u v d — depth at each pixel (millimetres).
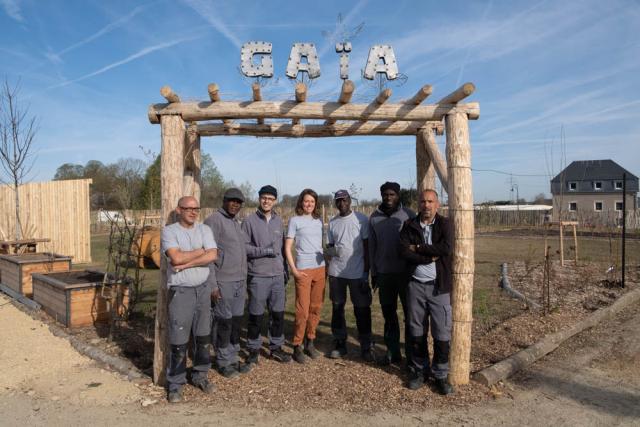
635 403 4121
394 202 4898
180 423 3707
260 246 4902
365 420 3758
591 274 10336
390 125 5730
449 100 4453
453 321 4438
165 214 4434
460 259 4418
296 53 4820
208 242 4289
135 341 5867
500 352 5297
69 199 14453
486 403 4094
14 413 3902
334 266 5191
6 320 6996
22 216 15312
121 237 7176
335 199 5133
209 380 4559
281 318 5137
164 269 4434
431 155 5422
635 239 20766
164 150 4453
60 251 14609
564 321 6559
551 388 4449
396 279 4879
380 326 6637
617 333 6316
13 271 8828
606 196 46375
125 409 3969
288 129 5797
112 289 6617
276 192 5027
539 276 10461
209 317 4336
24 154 12391
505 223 33125
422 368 4395
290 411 3916
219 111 4465
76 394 4281
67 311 6465
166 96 4262
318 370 4852
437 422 3734
